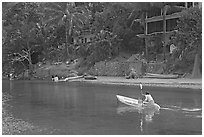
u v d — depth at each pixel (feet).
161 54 192.13
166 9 183.01
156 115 73.41
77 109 84.64
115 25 211.20
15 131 59.82
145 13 202.28
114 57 210.79
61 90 139.64
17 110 84.48
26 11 259.39
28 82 201.26
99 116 73.72
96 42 214.28
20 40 247.50
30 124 65.98
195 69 156.56
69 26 248.32
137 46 209.77
